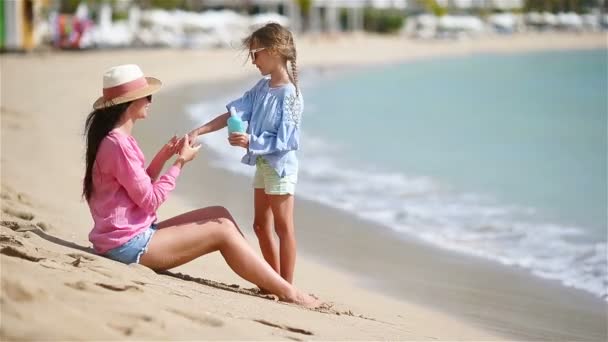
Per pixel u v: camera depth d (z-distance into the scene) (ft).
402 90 141.18
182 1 291.99
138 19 230.48
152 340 13.66
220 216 20.79
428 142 76.33
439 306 26.86
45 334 12.56
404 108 110.73
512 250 36.45
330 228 38.93
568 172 59.93
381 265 32.27
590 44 341.41
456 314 25.98
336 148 70.23
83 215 29.14
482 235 39.29
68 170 40.11
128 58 158.92
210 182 46.14
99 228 19.98
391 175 56.65
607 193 51.16
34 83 96.68
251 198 42.09
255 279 20.68
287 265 21.62
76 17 180.75
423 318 24.62
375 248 35.35
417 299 27.48
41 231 22.38
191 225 20.40
